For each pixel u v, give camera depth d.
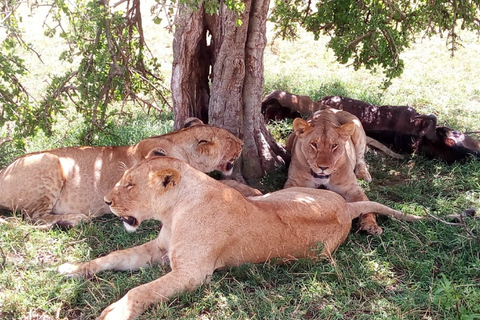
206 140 4.12
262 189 4.43
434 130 4.96
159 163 3.37
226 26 4.20
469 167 4.71
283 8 5.33
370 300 3.17
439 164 4.83
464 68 7.21
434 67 7.28
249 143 4.46
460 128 5.46
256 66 4.38
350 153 4.50
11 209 3.87
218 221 3.23
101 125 4.66
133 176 3.35
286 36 5.84
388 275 3.38
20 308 3.03
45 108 4.39
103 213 4.02
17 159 3.93
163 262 3.39
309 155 4.25
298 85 6.43
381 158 5.07
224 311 3.04
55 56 7.53
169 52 7.84
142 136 4.98
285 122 5.40
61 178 3.91
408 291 3.20
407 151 5.12
